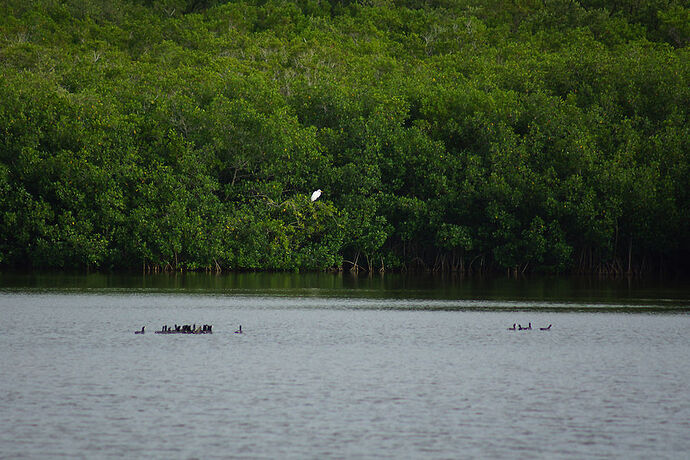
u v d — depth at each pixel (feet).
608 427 109.09
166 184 331.98
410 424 109.70
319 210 348.38
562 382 133.39
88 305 223.92
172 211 329.72
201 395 122.42
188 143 344.28
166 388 126.11
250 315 208.54
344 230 350.64
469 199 353.72
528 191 348.38
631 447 101.19
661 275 362.94
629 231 350.02
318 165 357.61
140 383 129.18
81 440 101.60
